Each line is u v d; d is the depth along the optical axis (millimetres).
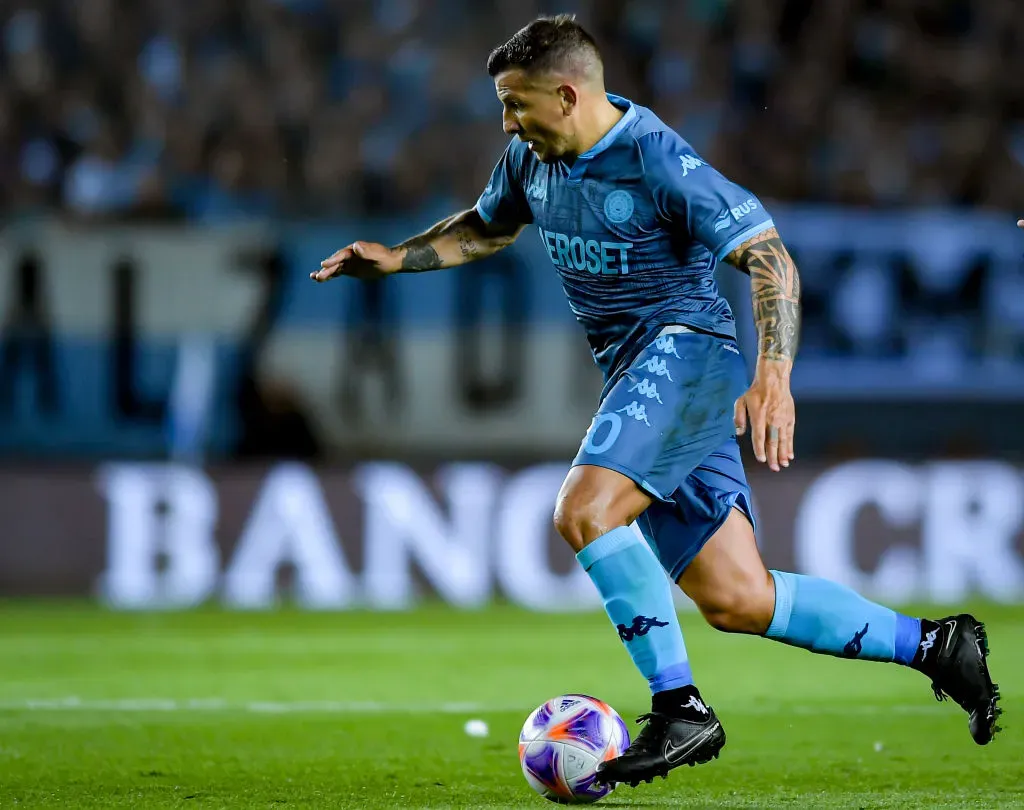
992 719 15062
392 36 58562
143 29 58094
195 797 15023
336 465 44156
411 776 16422
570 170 14836
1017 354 47156
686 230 14680
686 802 14555
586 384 44875
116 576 43281
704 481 14852
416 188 54406
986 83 60531
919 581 43750
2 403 44344
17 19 57312
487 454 45094
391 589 43219
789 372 13758
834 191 57000
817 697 24062
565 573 43188
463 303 44875
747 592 14773
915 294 46812
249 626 37406
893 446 47594
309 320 45125
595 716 14289
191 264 44844
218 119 55562
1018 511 44031
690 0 59406
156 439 44844
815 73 59906
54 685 26266
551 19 14586
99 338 44594
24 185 54031
